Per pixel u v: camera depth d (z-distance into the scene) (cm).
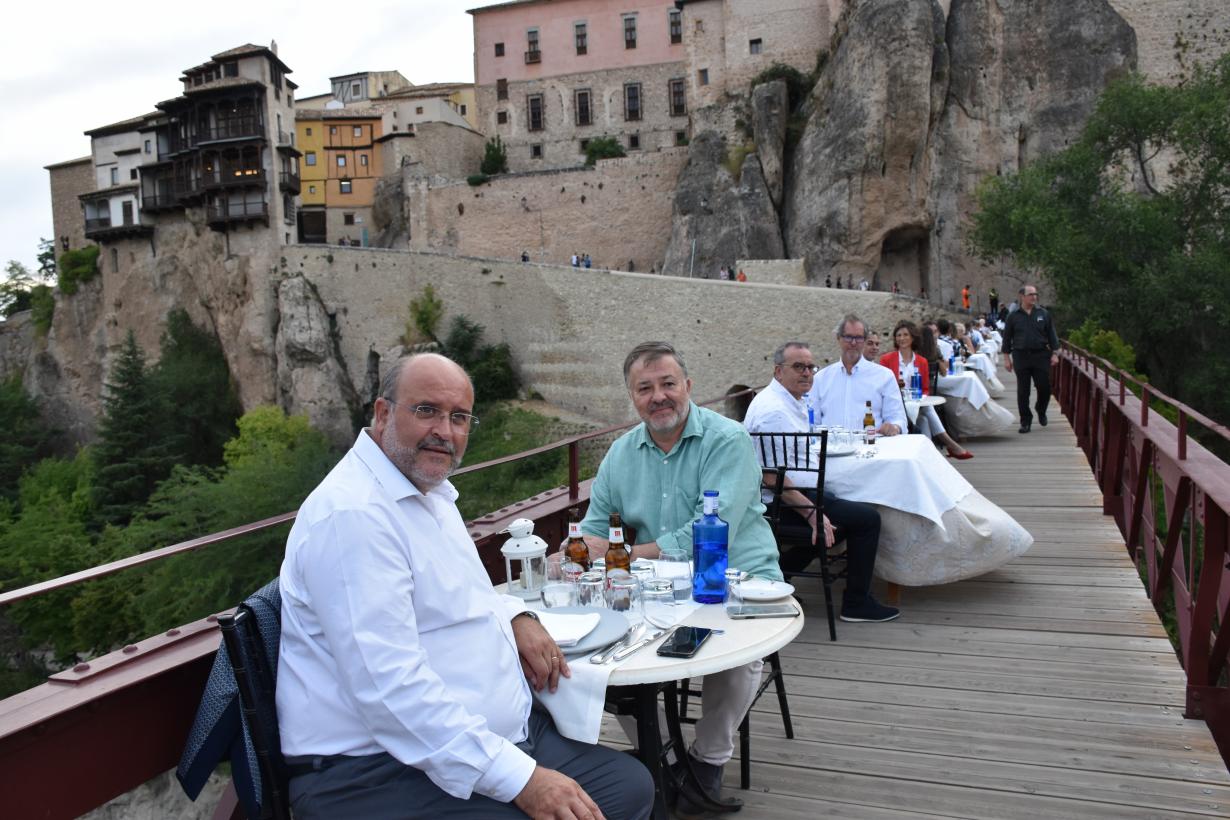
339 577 206
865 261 3575
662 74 5241
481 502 3072
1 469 4384
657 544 336
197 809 537
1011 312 1201
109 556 2695
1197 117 2609
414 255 3856
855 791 317
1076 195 2750
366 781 208
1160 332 2594
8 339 5606
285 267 4159
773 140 3912
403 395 223
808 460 465
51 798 226
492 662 227
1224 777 312
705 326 3175
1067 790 309
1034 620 481
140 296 4703
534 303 3572
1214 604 351
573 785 205
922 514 488
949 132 3600
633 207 4459
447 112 5478
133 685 243
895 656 441
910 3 3419
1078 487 827
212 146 4188
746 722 321
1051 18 3512
